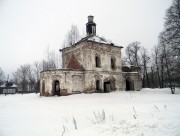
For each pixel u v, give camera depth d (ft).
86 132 23.02
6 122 31.73
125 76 108.27
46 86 87.40
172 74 96.27
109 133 21.43
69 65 102.68
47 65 168.55
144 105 45.21
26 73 226.99
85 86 89.04
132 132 20.74
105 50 99.45
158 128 20.59
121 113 35.65
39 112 41.73
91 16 109.29
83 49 92.22
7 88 200.44
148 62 167.53
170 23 98.37
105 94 84.58
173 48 95.81
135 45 171.32
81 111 40.70
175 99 60.13
